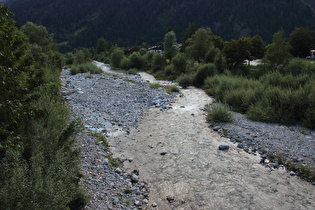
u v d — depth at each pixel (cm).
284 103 1241
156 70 3950
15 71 412
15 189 357
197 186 624
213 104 1565
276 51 2698
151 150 855
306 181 658
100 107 1438
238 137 974
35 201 358
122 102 1587
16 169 391
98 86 2164
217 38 5775
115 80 2608
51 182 388
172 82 2808
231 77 2358
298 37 5431
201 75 2448
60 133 603
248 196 582
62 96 1652
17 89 431
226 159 786
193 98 1794
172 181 649
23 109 432
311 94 1189
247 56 3212
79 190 485
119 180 634
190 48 4325
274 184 639
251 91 1477
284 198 577
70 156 580
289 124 1118
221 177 671
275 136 963
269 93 1377
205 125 1143
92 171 656
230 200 564
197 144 911
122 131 1048
